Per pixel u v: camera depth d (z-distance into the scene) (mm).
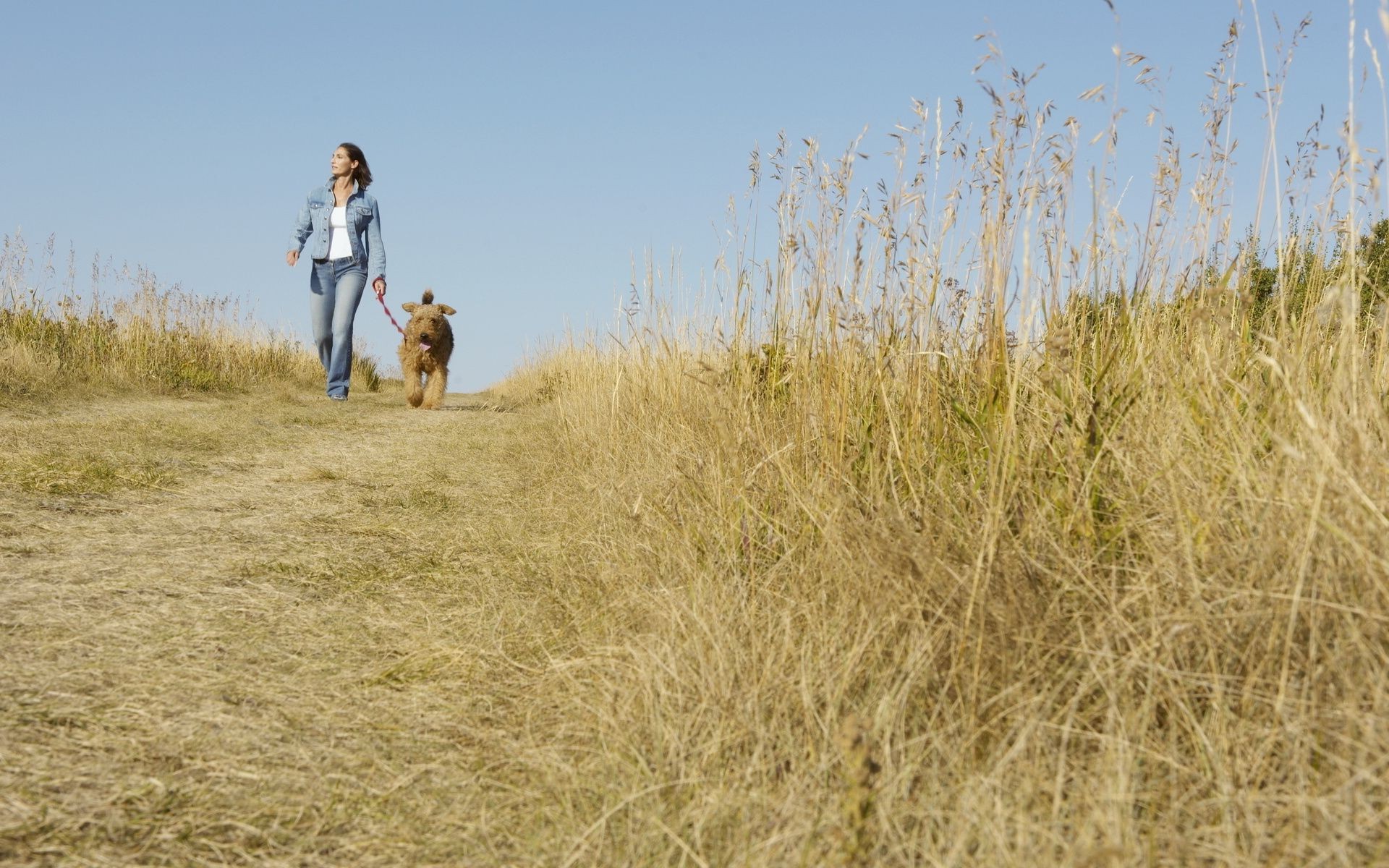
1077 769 1647
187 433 6391
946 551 2180
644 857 1575
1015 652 1879
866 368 3043
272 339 13531
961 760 1687
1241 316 2867
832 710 1805
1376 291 2746
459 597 3008
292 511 4219
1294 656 1744
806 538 2637
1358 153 2076
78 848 1599
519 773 1911
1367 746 1483
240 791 1818
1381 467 1849
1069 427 2461
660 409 4625
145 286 11586
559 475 5016
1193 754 1661
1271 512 1932
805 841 1516
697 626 2223
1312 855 1378
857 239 3090
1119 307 2900
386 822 1737
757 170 3619
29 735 1957
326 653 2514
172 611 2758
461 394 17281
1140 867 1377
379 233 9500
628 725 1965
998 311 2732
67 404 7918
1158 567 1980
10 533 3488
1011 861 1411
